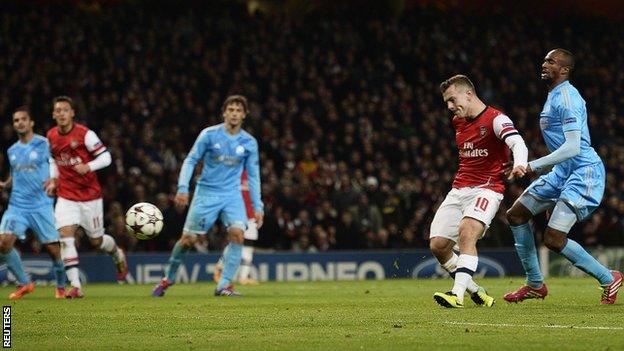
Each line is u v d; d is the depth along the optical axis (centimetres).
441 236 3294
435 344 2173
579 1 12425
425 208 7625
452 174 8200
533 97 10238
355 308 3388
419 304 3591
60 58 9056
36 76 8731
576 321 2702
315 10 11138
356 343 2211
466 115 3188
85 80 8794
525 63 10631
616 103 10456
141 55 9394
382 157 8412
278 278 7094
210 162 4331
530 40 11156
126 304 3809
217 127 4334
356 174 7950
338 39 10288
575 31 11625
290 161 8206
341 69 10038
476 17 11456
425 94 9856
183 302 3909
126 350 2145
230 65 9656
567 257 3366
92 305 3769
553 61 3291
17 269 4566
